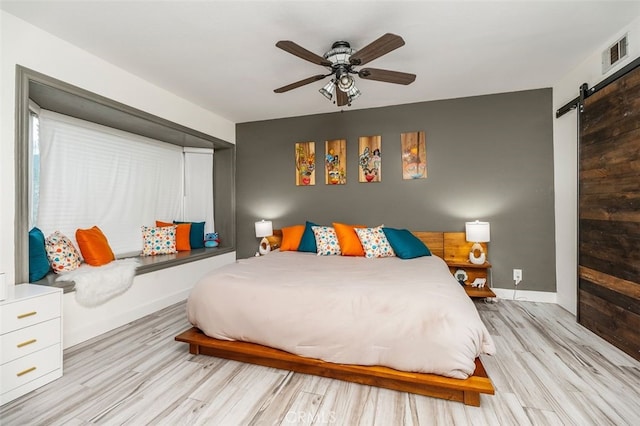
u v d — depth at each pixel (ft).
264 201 14.44
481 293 10.23
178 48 7.95
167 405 5.19
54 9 6.34
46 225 9.18
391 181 12.50
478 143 11.46
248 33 7.26
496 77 9.87
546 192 10.75
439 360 5.07
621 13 6.58
